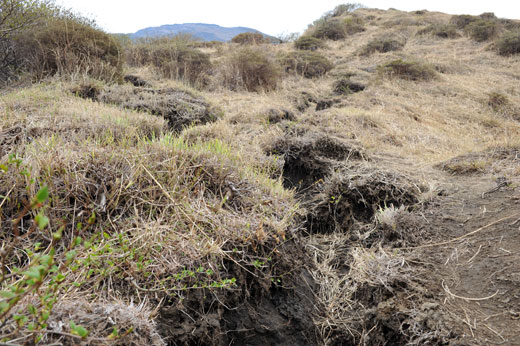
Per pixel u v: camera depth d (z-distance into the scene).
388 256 3.06
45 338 1.49
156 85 8.71
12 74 8.09
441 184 4.07
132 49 11.97
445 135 6.57
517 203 3.31
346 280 3.15
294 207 3.47
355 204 4.00
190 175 3.21
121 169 2.94
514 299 2.34
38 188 2.52
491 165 4.38
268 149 5.20
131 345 1.63
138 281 2.25
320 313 2.89
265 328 2.63
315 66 13.35
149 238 2.44
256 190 3.43
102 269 2.20
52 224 2.43
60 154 2.87
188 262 2.43
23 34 7.84
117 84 7.71
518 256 2.67
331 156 5.02
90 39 8.33
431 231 3.25
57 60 7.46
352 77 11.96
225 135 5.46
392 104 8.37
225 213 2.96
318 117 6.51
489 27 16.88
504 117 8.38
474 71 12.57
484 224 3.15
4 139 3.51
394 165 4.76
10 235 2.31
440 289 2.58
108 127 4.20
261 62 10.75
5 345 1.30
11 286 1.43
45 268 1.31
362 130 6.11
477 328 2.20
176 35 16.48
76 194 2.64
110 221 2.55
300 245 3.35
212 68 11.68
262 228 2.82
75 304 1.77
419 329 2.28
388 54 15.12
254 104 8.36
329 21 23.58
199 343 2.30
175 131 6.04
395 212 3.54
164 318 2.20
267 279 2.75
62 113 4.87
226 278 2.53
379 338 2.46
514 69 12.63
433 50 16.17
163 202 2.88
